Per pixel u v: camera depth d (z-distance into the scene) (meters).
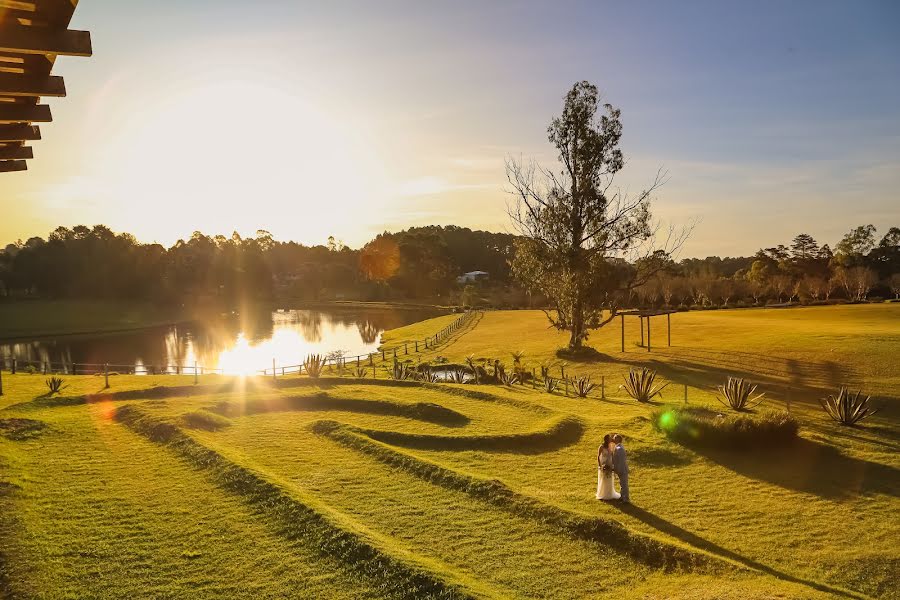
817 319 51.31
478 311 92.50
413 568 9.22
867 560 10.67
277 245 199.00
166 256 128.38
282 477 14.21
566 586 9.35
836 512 12.91
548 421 20.67
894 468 15.54
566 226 41.03
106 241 121.06
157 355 60.22
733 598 8.70
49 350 64.69
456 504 12.64
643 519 12.45
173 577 9.26
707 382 29.25
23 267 111.31
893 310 57.00
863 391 25.03
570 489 14.45
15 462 14.58
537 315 79.88
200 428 18.88
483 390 26.72
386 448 16.48
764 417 17.97
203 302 124.81
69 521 11.31
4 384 26.72
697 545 11.21
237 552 10.09
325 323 95.25
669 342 41.44
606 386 30.08
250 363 54.47
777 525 12.23
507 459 16.91
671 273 102.38
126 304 110.81
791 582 9.64
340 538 10.32
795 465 16.06
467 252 168.00
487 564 9.98
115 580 9.16
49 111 6.66
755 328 44.25
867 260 99.62
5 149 8.56
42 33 4.71
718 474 15.44
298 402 23.70
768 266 104.94
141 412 20.06
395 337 67.69
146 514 11.69
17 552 9.91
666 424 18.42
